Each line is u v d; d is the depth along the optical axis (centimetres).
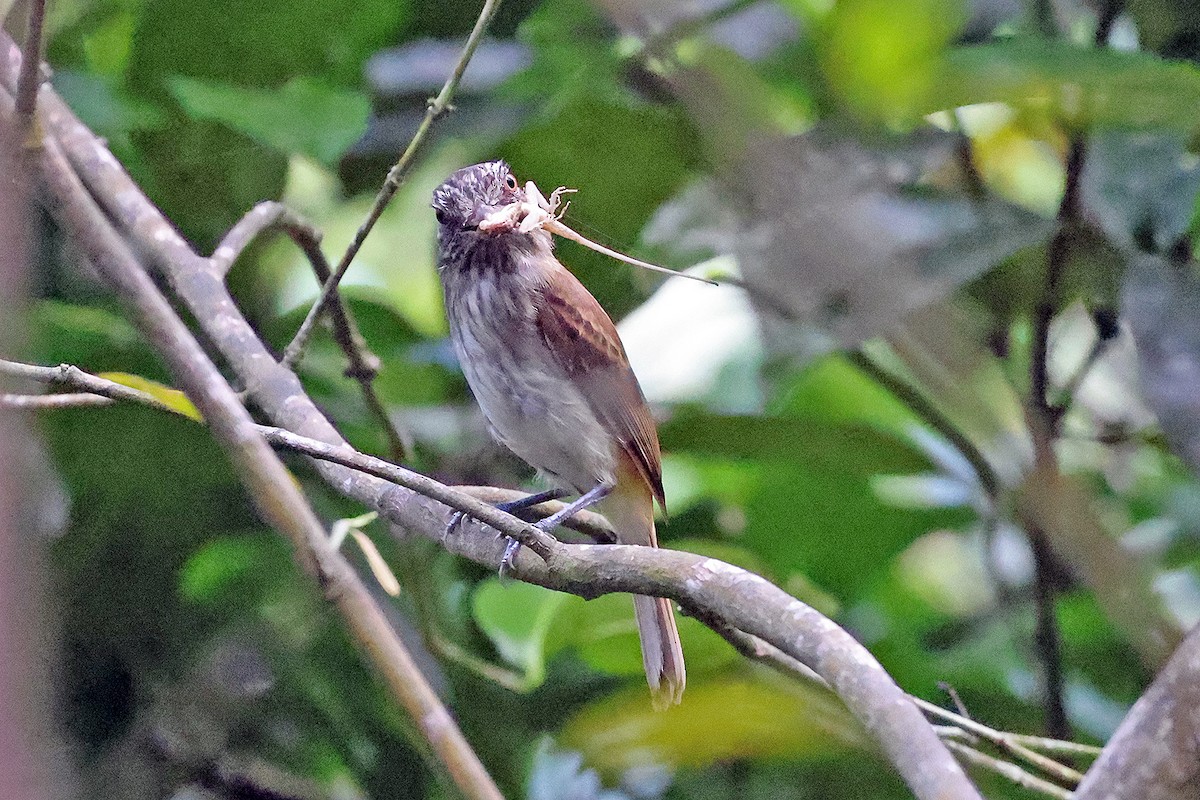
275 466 490
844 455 866
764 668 825
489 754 920
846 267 413
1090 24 807
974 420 428
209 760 968
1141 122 609
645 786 919
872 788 866
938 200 707
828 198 415
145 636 966
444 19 938
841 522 942
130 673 963
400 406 968
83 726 943
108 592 949
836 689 477
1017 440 439
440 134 918
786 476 939
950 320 421
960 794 415
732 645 712
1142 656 467
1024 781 723
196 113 814
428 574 906
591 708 882
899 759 439
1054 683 810
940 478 928
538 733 937
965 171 791
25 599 304
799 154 422
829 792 877
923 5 580
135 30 888
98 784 936
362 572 917
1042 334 756
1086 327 886
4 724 293
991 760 723
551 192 871
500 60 887
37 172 476
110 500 916
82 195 477
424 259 1098
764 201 423
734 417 858
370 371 825
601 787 916
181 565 956
